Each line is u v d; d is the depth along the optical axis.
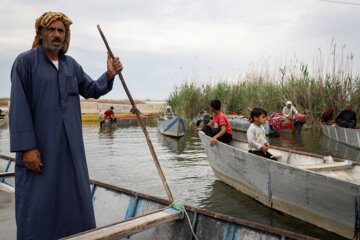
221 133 6.18
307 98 14.82
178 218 2.46
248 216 4.43
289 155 5.96
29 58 1.94
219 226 2.42
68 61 2.15
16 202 1.97
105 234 1.87
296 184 4.15
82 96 2.37
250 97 16.88
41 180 1.95
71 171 2.05
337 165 4.72
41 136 1.96
